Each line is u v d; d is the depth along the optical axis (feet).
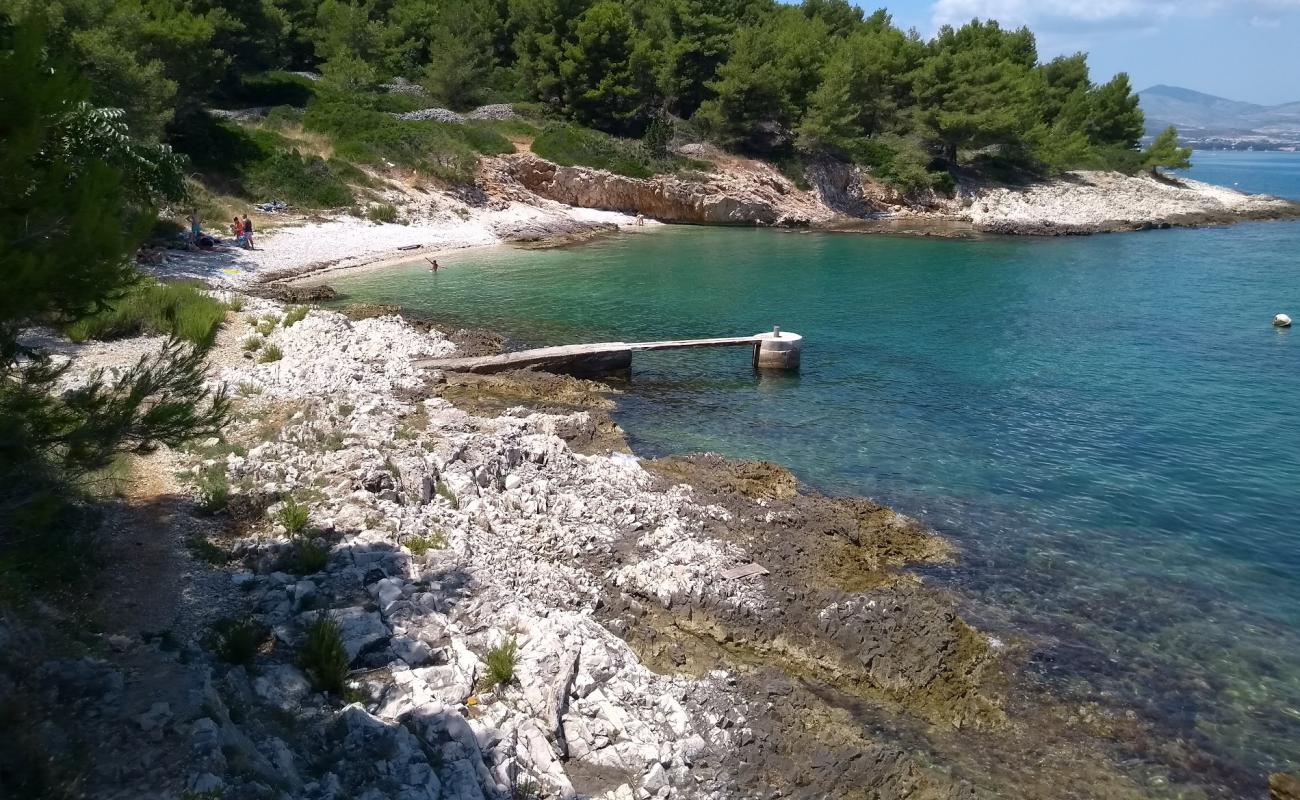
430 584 34.63
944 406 69.67
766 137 230.48
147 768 20.22
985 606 40.65
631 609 37.35
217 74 150.20
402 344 77.00
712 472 53.52
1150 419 66.74
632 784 26.78
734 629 36.73
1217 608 40.98
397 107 193.26
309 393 56.75
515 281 118.21
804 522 47.24
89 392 26.43
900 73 248.93
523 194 180.24
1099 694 34.53
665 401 70.08
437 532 39.45
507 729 27.02
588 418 61.67
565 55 215.92
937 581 42.88
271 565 34.50
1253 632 39.09
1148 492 53.67
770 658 35.50
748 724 30.30
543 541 42.04
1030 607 40.70
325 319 78.48
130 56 107.55
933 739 31.55
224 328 73.61
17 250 21.68
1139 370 80.18
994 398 71.72
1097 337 93.25
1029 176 249.96
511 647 30.76
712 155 214.48
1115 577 43.60
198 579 32.68
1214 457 59.16
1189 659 36.99
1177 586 42.86
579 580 38.65
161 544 34.76
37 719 21.16
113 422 25.88
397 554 36.17
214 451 44.68
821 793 27.78
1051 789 29.40
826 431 63.62
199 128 146.51
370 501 40.40
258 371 60.75
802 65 228.43
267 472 42.65
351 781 23.32
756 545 43.86
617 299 108.88
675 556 40.65
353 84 198.39
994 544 46.78
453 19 227.40
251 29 186.50
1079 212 225.56
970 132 234.38
